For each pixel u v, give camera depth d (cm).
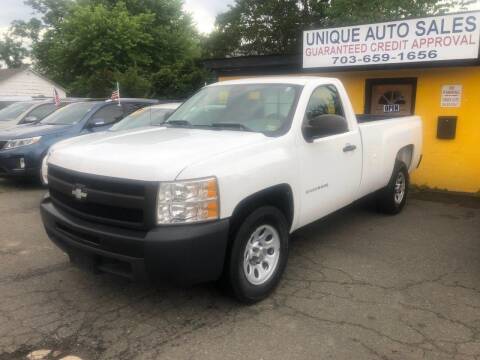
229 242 366
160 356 320
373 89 943
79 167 368
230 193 350
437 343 335
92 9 3419
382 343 335
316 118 428
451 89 838
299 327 356
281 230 413
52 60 3619
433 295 413
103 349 328
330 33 905
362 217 670
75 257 380
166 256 324
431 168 877
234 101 489
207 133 430
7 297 409
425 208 728
